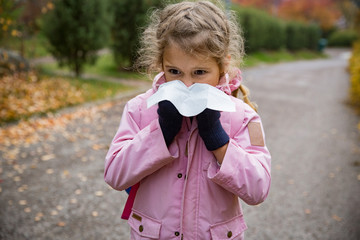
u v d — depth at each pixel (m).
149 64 1.39
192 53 1.14
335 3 40.31
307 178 3.84
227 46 1.24
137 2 9.79
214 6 1.26
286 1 38.53
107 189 3.45
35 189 3.40
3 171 3.77
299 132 5.68
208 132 1.15
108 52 15.41
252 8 20.83
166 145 1.19
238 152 1.19
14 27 7.45
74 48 8.92
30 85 7.21
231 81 1.41
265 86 10.58
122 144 1.30
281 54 23.20
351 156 4.57
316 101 8.45
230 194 1.30
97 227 2.79
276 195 3.41
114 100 7.20
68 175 3.74
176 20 1.15
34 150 4.41
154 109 1.34
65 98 6.75
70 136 4.99
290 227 2.85
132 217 1.37
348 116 6.96
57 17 8.66
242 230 1.35
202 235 1.25
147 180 1.31
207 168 1.25
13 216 2.90
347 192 3.51
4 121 5.32
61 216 2.93
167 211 1.27
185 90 1.09
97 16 8.90
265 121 6.30
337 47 38.91
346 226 2.88
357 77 7.71
